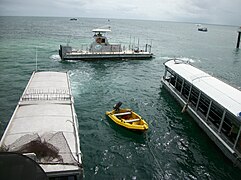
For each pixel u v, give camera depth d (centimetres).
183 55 9144
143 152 2444
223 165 2338
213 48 12306
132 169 2183
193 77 3506
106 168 2169
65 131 1820
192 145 2642
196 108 3169
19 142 1589
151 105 3681
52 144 1600
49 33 14575
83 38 12462
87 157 2295
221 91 2886
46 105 2223
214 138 2659
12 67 5516
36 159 1374
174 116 3328
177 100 3803
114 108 3162
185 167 2270
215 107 2869
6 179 983
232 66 7625
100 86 4466
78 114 3180
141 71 5838
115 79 5006
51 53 7488
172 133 2867
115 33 18400
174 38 17325
